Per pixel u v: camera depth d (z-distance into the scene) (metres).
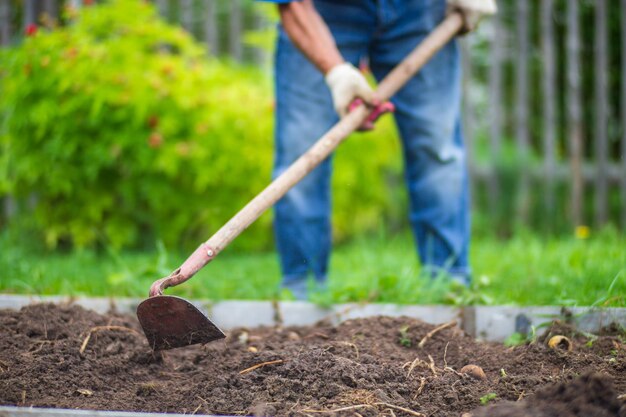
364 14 3.08
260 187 5.23
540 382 1.94
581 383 1.70
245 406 1.85
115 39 4.96
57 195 5.12
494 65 6.16
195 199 5.16
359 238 6.01
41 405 1.86
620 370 1.98
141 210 5.24
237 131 5.11
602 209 6.16
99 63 4.82
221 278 3.71
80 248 4.91
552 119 6.15
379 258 4.45
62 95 4.77
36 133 4.83
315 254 3.25
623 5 6.07
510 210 6.20
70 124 4.80
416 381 1.99
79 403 1.90
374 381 1.95
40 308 2.45
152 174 4.98
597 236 5.60
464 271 3.27
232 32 6.15
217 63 5.66
